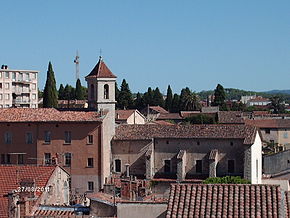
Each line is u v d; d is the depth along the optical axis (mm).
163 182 110812
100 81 117375
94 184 111875
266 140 188750
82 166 112312
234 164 110938
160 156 114812
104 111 114312
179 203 43719
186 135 113250
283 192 44938
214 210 42594
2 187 60812
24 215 53375
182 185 45312
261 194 43625
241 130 112500
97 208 52906
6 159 114688
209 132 113188
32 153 113812
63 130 112875
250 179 108062
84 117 112938
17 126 114188
